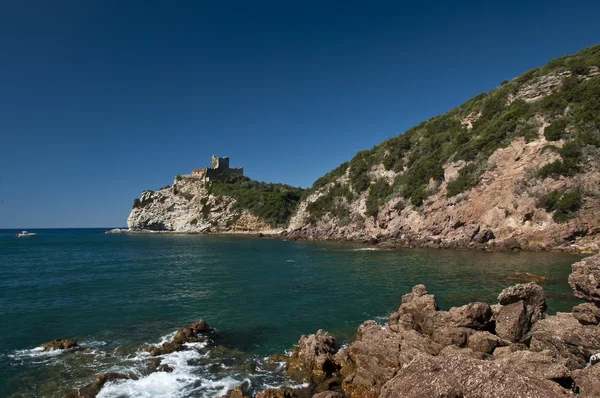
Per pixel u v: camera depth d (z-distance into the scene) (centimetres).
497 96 6369
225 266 3991
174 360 1343
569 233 4050
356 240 6819
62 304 2244
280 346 1511
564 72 5366
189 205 13738
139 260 4722
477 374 611
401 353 1194
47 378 1201
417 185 6291
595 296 1271
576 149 4328
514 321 1280
